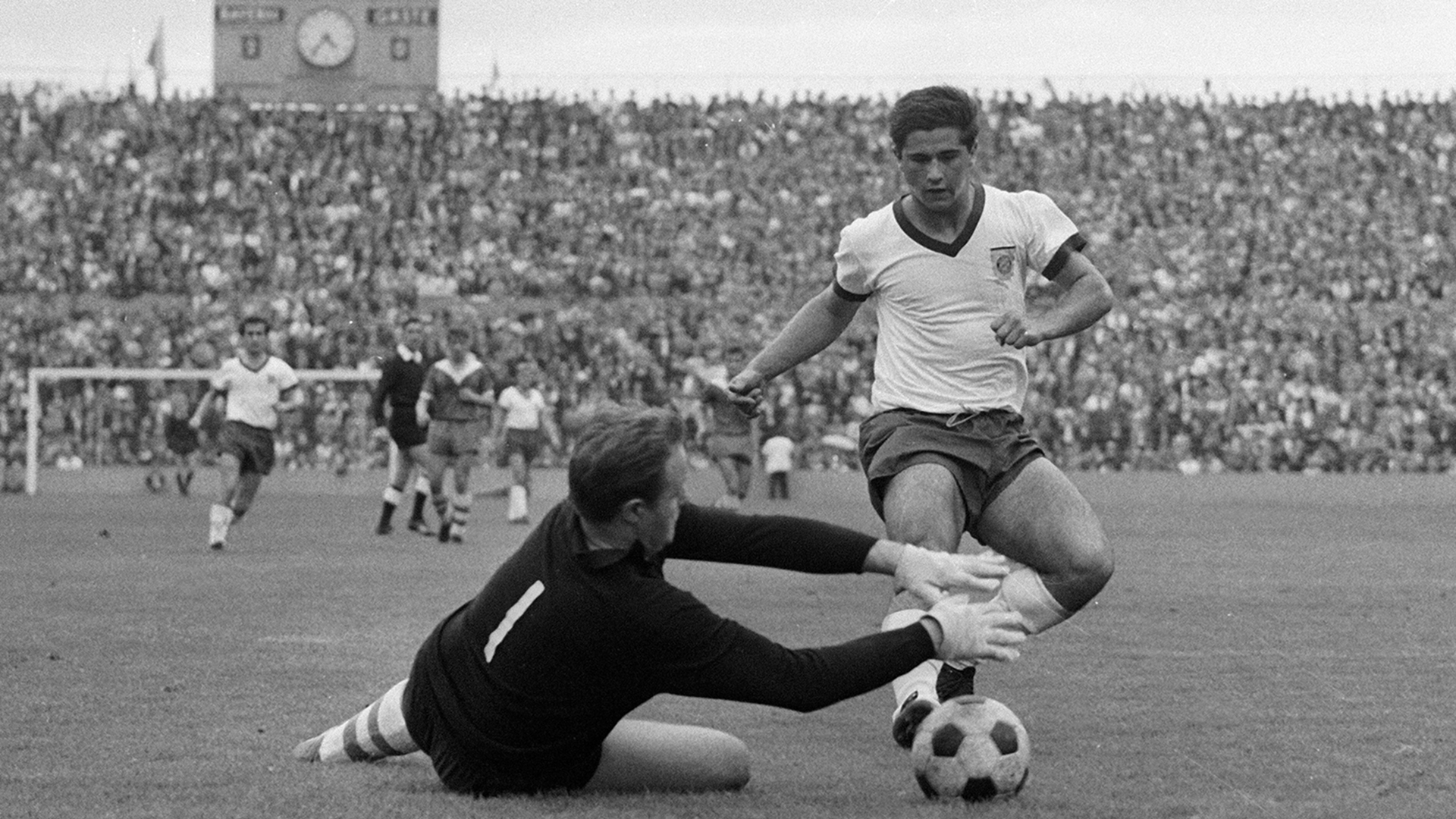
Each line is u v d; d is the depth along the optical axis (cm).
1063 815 556
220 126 5081
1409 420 3866
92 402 3666
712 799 583
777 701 538
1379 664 989
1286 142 5081
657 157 5106
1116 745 707
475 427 2061
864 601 1351
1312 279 4584
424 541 2064
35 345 4216
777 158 5097
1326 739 724
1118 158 5062
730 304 4497
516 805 566
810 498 3409
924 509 689
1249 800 588
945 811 561
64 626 1125
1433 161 5009
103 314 4400
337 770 630
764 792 598
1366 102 5178
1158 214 4856
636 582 541
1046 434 3819
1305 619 1244
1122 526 2577
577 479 531
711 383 2594
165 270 4588
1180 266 4638
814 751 696
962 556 558
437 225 4806
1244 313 4388
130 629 1110
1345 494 3394
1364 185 4934
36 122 5047
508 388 2539
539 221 4856
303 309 4281
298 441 3734
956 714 583
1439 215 4825
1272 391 3978
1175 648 1061
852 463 3688
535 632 550
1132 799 589
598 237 4806
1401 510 3092
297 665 943
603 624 540
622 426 531
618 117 5184
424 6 5241
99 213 4766
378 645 1036
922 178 702
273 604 1279
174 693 838
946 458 705
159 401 3638
